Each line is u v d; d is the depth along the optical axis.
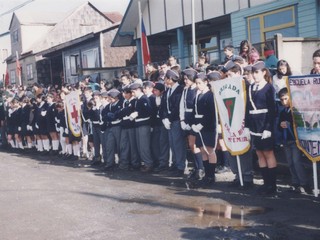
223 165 9.16
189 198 7.24
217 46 17.66
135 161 10.52
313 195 6.96
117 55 25.08
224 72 8.25
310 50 9.30
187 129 8.73
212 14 15.80
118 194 7.87
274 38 9.02
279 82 7.82
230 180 8.42
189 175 8.99
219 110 7.73
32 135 16.06
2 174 10.85
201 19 16.30
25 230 6.01
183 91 8.83
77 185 8.91
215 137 8.01
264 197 6.98
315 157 6.64
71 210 6.92
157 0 18.11
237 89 7.39
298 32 12.77
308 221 5.69
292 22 12.91
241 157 7.59
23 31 39.78
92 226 6.00
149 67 12.04
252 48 8.74
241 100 7.36
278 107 7.22
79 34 36.03
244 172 7.64
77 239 5.49
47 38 34.53
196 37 18.66
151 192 7.87
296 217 5.88
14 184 9.36
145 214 6.45
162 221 6.05
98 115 11.37
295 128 6.80
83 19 36.16
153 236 5.44
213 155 8.09
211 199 7.07
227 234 5.35
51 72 32.62
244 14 14.46
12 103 17.03
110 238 5.46
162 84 10.03
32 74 34.50
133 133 10.41
